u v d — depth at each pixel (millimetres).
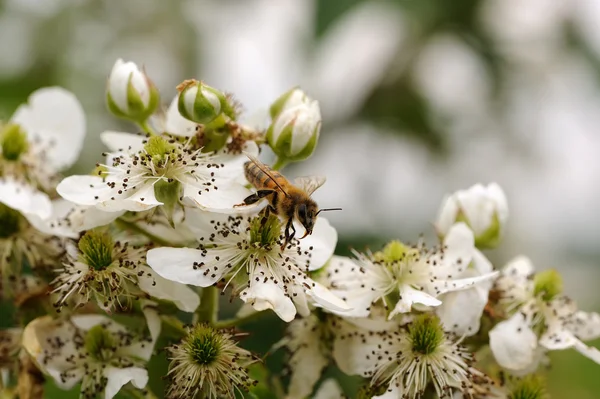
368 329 349
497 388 353
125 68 355
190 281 336
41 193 368
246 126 350
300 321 358
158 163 341
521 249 513
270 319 409
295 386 358
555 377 442
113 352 347
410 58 466
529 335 353
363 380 354
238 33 478
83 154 462
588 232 524
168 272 336
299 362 358
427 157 477
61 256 355
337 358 351
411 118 470
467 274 351
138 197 339
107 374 345
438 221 366
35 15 485
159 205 341
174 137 349
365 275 351
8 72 470
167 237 347
